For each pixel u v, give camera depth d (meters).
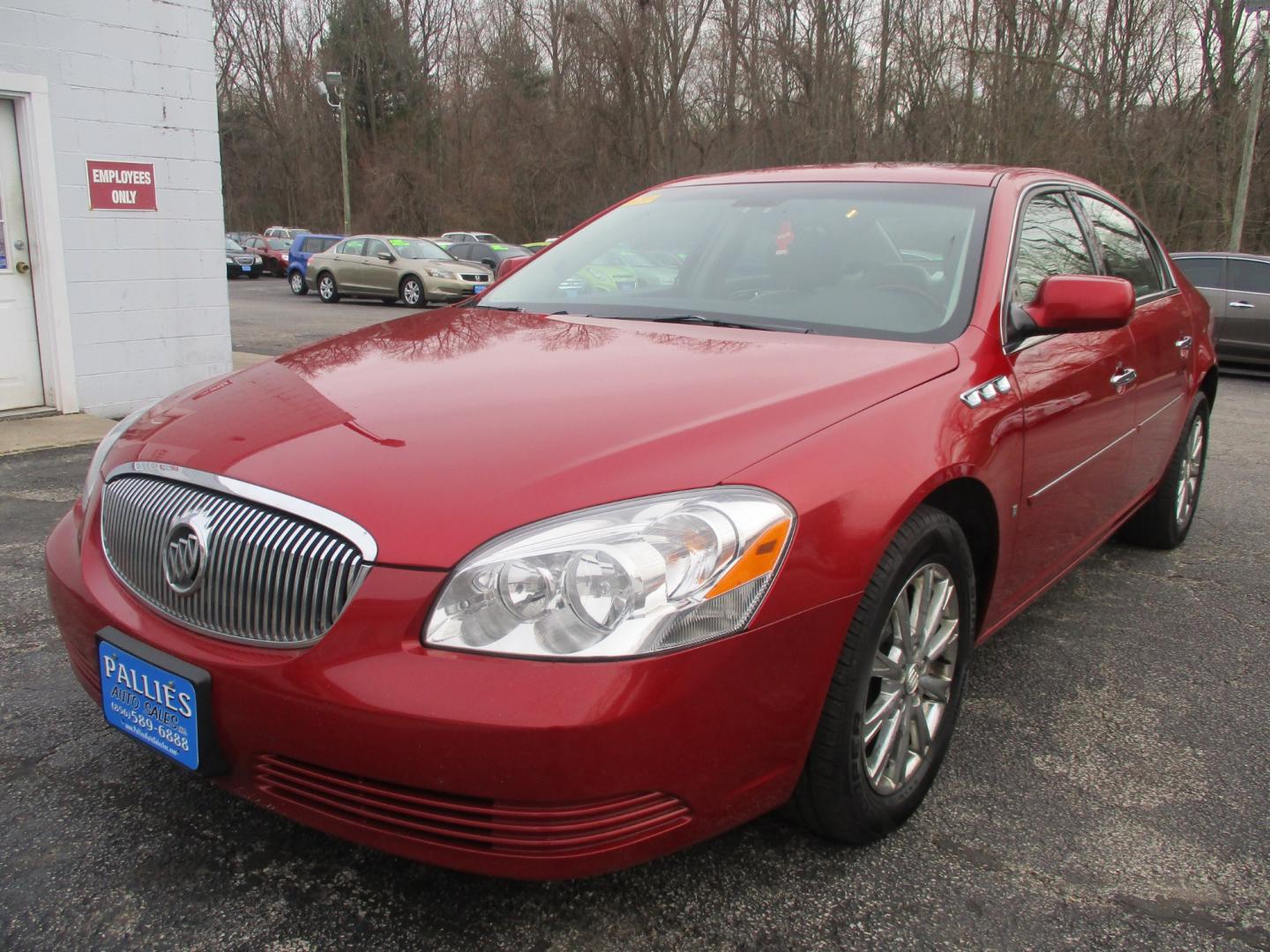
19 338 7.09
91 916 2.05
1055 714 3.08
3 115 6.77
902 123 30.47
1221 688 3.29
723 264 3.18
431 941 2.01
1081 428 3.15
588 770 1.71
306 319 17.86
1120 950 2.04
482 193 45.88
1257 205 23.06
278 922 2.05
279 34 52.25
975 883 2.23
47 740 2.74
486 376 2.38
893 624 2.30
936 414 2.36
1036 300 2.88
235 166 53.78
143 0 7.28
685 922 2.08
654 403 2.15
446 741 1.70
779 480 1.96
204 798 2.48
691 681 1.77
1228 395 10.73
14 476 5.53
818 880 2.22
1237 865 2.33
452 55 49.34
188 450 2.15
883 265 2.98
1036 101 25.06
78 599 2.22
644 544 1.77
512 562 1.74
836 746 2.09
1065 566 3.42
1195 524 5.32
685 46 40.84
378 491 1.87
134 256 7.51
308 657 1.81
